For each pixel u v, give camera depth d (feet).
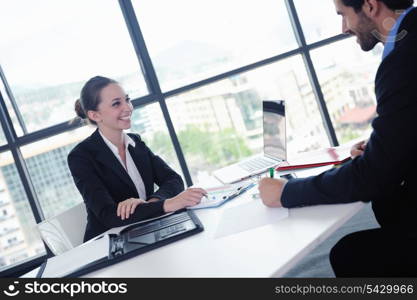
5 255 10.18
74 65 10.45
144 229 4.72
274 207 4.18
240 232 3.81
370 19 3.71
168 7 11.06
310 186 3.79
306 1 12.05
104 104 6.42
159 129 11.01
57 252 5.71
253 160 6.98
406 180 3.53
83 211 6.39
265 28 11.84
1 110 9.93
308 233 3.34
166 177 6.98
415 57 3.26
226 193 5.36
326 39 12.20
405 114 3.24
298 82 12.21
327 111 12.37
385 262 3.62
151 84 10.85
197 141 11.42
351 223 8.88
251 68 11.62
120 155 6.79
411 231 3.58
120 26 10.69
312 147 12.50
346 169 3.58
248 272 2.97
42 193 10.31
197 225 4.22
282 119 5.86
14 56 10.12
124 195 6.38
